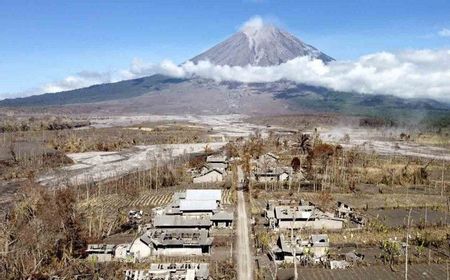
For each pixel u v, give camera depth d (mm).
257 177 194000
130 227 132375
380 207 155875
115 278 95438
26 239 104312
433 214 147500
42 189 151000
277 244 113062
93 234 119875
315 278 96812
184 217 126688
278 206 141625
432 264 104688
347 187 183875
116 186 182000
